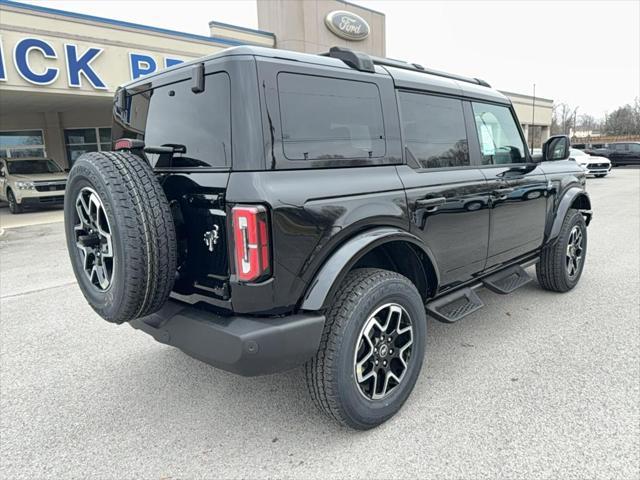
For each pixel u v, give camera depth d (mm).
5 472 2318
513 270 3955
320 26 19609
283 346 2158
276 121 2180
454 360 3354
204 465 2338
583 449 2322
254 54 2162
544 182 4137
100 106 16016
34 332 4156
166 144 2535
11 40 10961
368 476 2207
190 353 2338
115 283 2217
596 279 5234
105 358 3604
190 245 2348
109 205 2135
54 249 7922
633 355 3340
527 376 3080
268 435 2570
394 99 2795
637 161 25703
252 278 2076
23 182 12664
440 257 3012
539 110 34312
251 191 2059
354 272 2553
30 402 2975
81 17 11898
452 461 2277
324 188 2287
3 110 16094
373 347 2510
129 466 2350
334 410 2396
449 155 3180
